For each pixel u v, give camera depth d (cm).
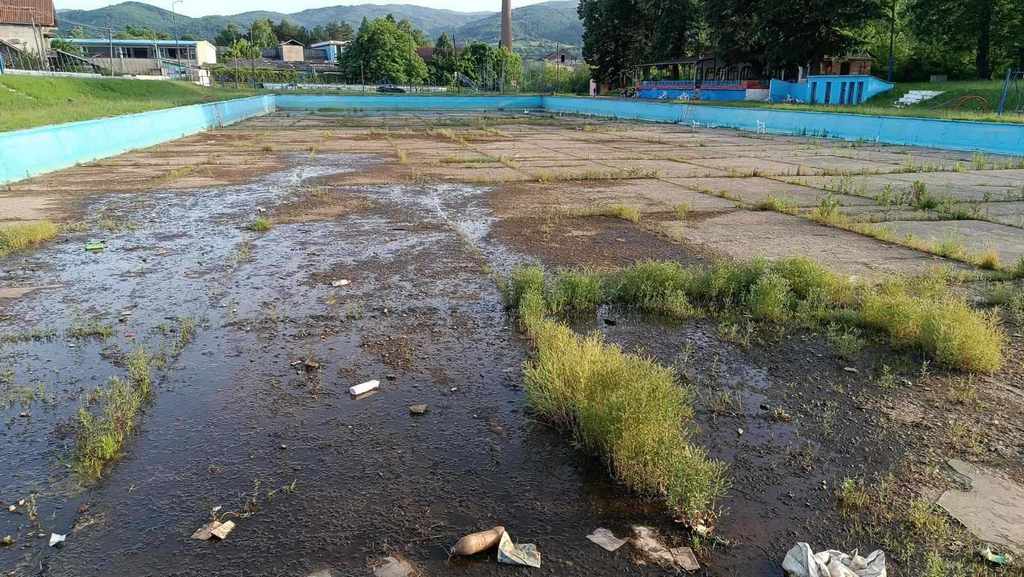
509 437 338
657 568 247
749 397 383
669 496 276
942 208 916
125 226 813
